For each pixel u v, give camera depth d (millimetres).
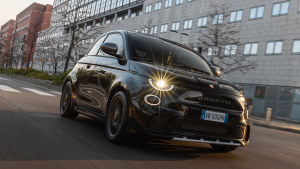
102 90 4254
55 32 61812
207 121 3451
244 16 28188
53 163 2723
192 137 3398
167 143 4277
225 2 30453
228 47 28875
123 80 3723
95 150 3350
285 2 25062
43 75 24141
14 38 45750
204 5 33312
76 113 5672
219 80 3990
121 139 3643
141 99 3398
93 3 59688
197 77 3746
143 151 3545
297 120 22812
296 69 23500
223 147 4230
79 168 2650
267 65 25578
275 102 24547
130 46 4227
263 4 26750
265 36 26125
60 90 17281
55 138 3764
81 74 5199
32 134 3848
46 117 5410
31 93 10500
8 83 14367
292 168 3912
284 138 8680
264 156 4484
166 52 4480
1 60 60844
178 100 3361
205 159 3611
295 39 23906
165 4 39938
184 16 36094
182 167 3078
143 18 44031
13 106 6312
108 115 3969
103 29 51062
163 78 3457
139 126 3379
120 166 2840
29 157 2834
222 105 3559
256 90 26094
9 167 2486
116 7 52219
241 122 3660
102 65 4535
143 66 3676
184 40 35344
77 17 24391
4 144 3207
